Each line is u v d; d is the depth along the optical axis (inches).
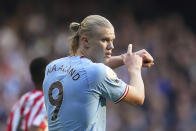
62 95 442.6
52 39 1503.4
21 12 1611.7
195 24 1772.9
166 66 1424.7
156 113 1283.2
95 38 441.7
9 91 1253.7
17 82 1272.1
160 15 1727.4
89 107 433.7
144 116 1264.8
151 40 1497.3
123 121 1232.2
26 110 624.1
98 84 433.1
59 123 443.5
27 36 1525.6
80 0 1701.5
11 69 1373.0
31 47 1481.3
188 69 1460.4
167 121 1291.8
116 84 436.1
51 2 1669.5
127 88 438.6
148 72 1344.7
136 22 1659.7
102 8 1700.3
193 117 1307.8
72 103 437.1
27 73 1339.8
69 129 438.6
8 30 1508.4
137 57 459.5
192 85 1414.9
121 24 1585.9
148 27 1616.6
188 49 1533.0
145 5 1737.2
